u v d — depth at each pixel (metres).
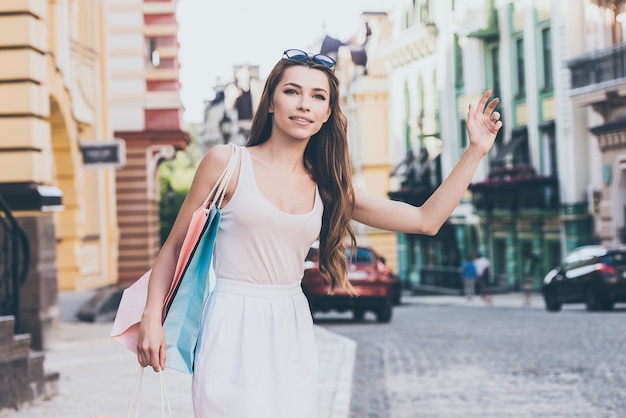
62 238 22.42
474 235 46.72
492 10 43.72
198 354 3.51
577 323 20.42
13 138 13.41
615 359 13.29
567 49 37.41
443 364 13.32
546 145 39.66
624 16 34.53
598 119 35.81
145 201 34.09
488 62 44.72
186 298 3.54
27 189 13.21
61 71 18.69
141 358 3.50
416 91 53.00
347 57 62.31
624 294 26.19
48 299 13.71
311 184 3.69
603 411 9.11
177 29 35.66
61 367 12.29
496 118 3.79
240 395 3.44
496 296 40.50
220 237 3.57
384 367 13.05
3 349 8.75
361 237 57.97
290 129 3.57
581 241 37.38
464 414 9.08
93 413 8.66
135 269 33.94
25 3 13.41
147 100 34.44
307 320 3.64
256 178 3.57
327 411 8.80
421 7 51.81
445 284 46.53
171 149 34.47
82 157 21.70
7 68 13.41
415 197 51.47
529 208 39.44
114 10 34.28
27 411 8.84
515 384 11.12
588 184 37.34
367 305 21.91
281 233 3.54
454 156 48.28
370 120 59.84
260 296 3.53
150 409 8.88
